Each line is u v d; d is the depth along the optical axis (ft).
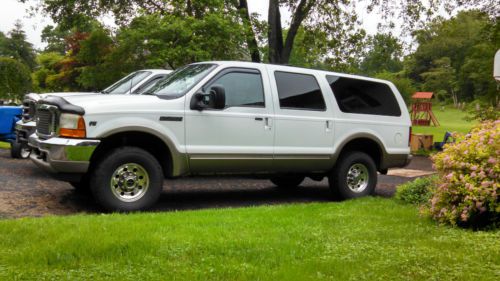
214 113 23.53
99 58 68.59
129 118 21.59
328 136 26.91
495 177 17.94
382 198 26.21
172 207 24.26
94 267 12.75
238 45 55.62
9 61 70.90
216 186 31.78
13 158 39.83
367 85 29.12
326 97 27.20
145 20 52.60
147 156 21.94
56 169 20.80
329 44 75.82
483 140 18.98
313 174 27.84
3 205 22.16
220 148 23.66
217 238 15.46
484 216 18.33
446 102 280.92
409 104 179.52
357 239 16.02
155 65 51.06
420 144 66.49
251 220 18.61
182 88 23.70
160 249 14.15
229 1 64.59
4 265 12.76
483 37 62.85
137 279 12.00
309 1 68.03
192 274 12.34
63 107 20.95
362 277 12.46
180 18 53.21
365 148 29.68
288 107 25.81
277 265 13.37
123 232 15.67
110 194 21.25
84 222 17.19
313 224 18.22
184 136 22.85
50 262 13.08
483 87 65.21
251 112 24.54
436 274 12.60
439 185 19.61
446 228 17.88
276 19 70.49
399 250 14.66
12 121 40.11
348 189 27.89
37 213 21.03
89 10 68.18
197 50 49.19
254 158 24.59
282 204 26.08
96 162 21.68
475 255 14.15
